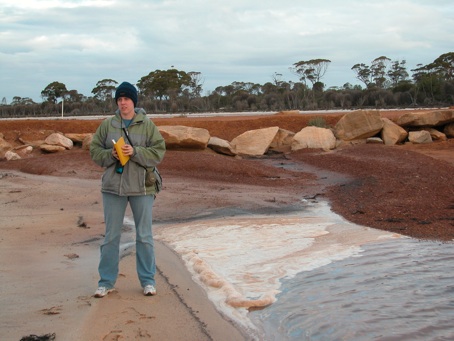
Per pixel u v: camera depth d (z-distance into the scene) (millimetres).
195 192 13055
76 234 8586
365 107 59844
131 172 5344
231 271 6535
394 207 10430
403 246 7676
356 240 8086
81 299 5289
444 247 7586
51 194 12602
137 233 5512
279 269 6598
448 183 12273
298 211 10898
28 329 4484
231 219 10109
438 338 4574
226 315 5039
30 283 5805
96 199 12008
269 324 4852
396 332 4691
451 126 23953
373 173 14984
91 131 27219
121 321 4746
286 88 82250
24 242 7898
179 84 75312
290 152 22422
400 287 5871
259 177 15641
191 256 7160
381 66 85812
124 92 5352
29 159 19922
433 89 64875
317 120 26047
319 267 6680
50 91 79125
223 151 20906
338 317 5020
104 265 5504
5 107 73000
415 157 16766
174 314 4996
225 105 71875
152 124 5484
